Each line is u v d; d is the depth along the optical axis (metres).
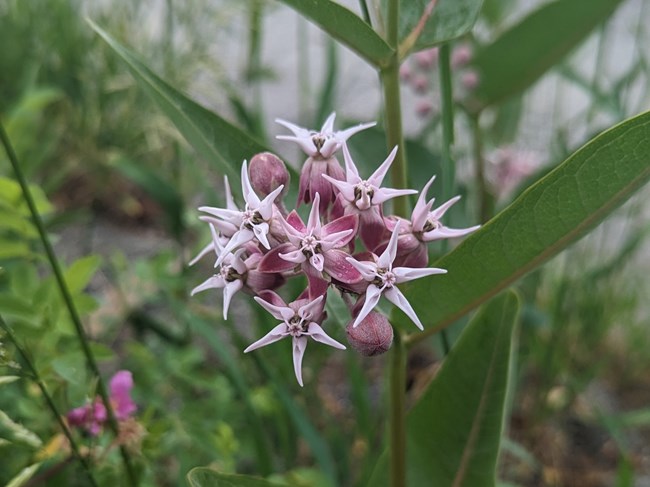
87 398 0.19
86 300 0.22
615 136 0.15
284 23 0.64
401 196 0.18
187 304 0.31
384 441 0.29
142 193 0.49
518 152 0.39
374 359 0.40
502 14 0.40
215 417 0.26
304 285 0.30
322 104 0.33
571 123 0.44
